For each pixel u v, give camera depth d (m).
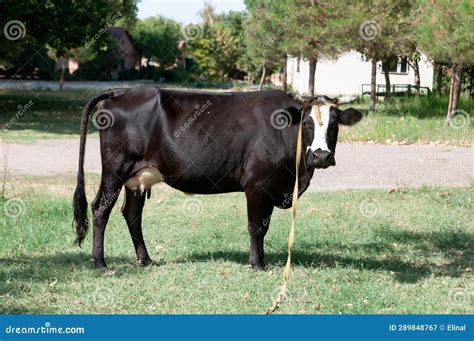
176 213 11.20
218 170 7.70
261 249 7.83
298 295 6.80
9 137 20.94
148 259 8.13
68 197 11.96
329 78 41.62
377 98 37.16
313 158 7.09
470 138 21.33
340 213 11.11
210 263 8.02
